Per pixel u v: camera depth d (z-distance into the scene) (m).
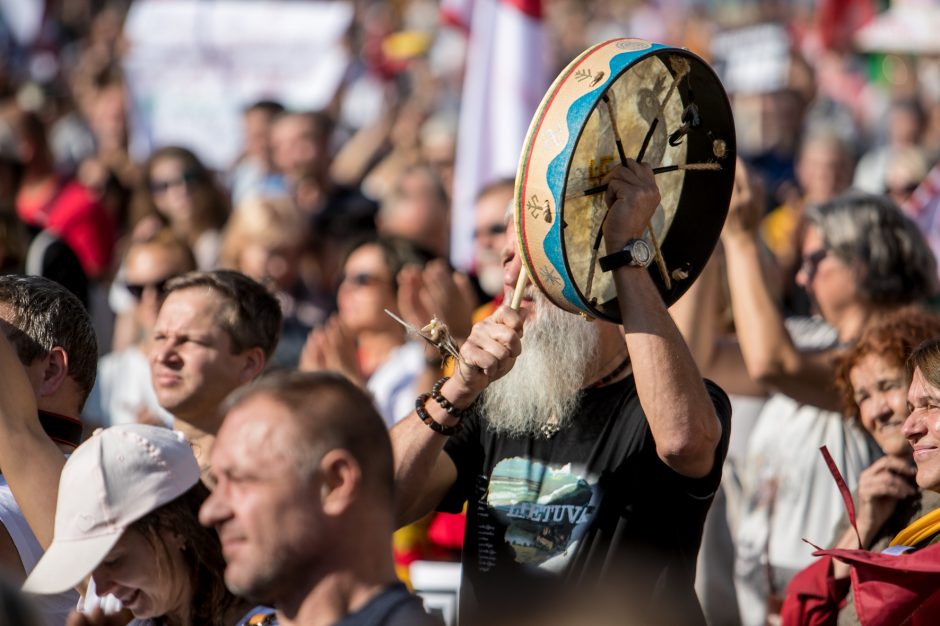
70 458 6.98
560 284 6.86
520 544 7.53
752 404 11.75
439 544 11.53
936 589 7.14
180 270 13.67
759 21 28.31
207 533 6.93
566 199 6.81
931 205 16.55
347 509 5.60
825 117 28.66
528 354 7.68
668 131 7.26
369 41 32.78
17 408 7.67
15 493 7.60
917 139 25.36
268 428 5.63
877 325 8.86
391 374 12.62
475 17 16.39
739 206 10.51
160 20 24.30
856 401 8.80
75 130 27.64
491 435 7.87
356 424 5.68
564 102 6.77
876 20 29.06
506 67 16.12
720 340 11.62
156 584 6.84
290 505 5.57
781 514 10.67
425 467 7.27
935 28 28.64
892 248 10.73
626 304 6.94
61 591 6.55
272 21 24.36
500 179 13.98
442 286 12.09
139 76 24.30
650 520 7.35
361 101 30.38
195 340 9.45
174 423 9.78
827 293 10.90
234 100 24.27
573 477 7.52
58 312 8.30
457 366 7.24
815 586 8.58
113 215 19.70
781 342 10.27
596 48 6.94
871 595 7.24
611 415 7.61
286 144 19.91
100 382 13.87
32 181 19.81
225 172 23.95
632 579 7.30
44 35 36.59
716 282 11.04
